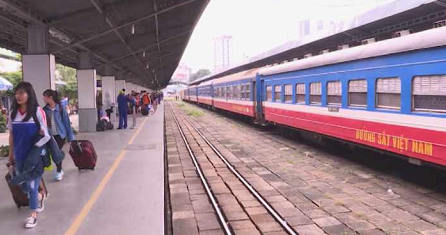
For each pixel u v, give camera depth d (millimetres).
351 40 14789
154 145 11422
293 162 9906
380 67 7938
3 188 6465
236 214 5898
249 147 12797
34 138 4586
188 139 15492
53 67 10758
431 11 10336
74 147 7496
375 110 8148
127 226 4621
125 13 12148
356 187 7258
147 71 38156
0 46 14508
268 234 5031
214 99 32594
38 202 4910
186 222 5605
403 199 6398
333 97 10195
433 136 6438
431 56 6445
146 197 5824
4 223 4770
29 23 10289
